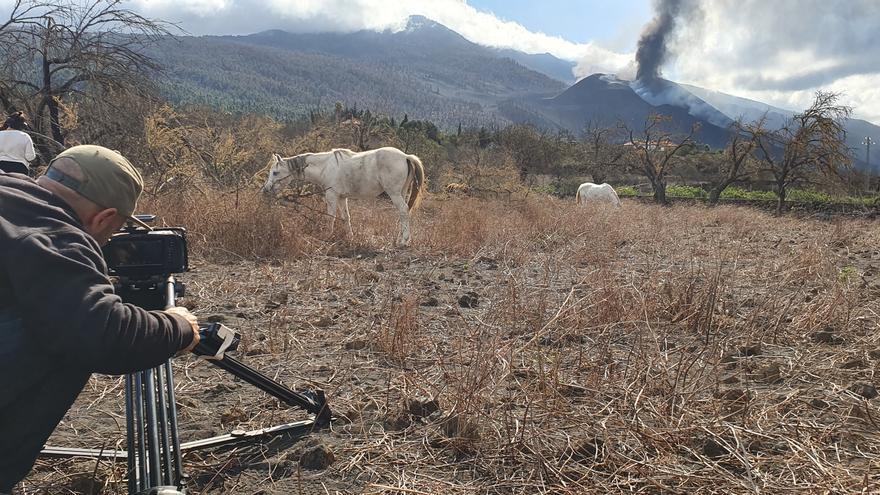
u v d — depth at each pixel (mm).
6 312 1697
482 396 3480
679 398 3490
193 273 7684
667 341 4785
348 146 23750
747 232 14414
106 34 13680
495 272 8188
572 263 8758
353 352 4609
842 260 9461
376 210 15141
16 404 1759
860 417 3348
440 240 10516
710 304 5211
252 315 5711
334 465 2936
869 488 2586
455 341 4727
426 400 3490
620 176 50750
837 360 4305
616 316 5184
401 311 5273
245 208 9844
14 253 1621
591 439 3057
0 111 13828
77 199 1895
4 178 1808
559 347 4570
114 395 3816
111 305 1697
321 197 11961
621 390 3658
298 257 9039
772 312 5238
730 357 4391
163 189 12297
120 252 2455
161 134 13336
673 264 8633
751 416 3273
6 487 1805
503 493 2686
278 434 3205
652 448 3014
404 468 2900
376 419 3422
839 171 30344
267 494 2705
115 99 13852
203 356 2250
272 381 3014
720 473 2764
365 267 8258
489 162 32062
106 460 2932
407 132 33812
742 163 34062
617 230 12320
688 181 50844
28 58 12844
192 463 2936
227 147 15523
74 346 1638
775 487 2633
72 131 14008
